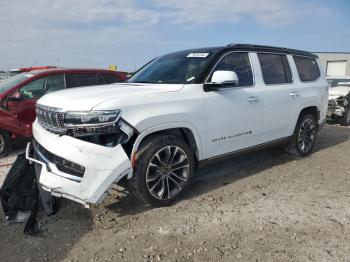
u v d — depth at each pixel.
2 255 3.19
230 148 4.82
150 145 3.85
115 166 3.53
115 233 3.56
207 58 4.69
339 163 6.06
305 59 6.44
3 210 3.96
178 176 4.21
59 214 3.95
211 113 4.44
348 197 4.50
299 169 5.67
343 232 3.59
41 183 3.63
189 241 3.41
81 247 3.31
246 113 4.92
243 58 5.10
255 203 4.28
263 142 5.39
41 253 3.22
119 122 3.59
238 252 3.23
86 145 3.46
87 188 3.46
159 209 4.08
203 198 4.41
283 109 5.61
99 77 7.84
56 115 3.66
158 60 5.45
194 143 4.36
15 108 6.64
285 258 3.13
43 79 7.09
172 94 4.11
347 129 10.05
